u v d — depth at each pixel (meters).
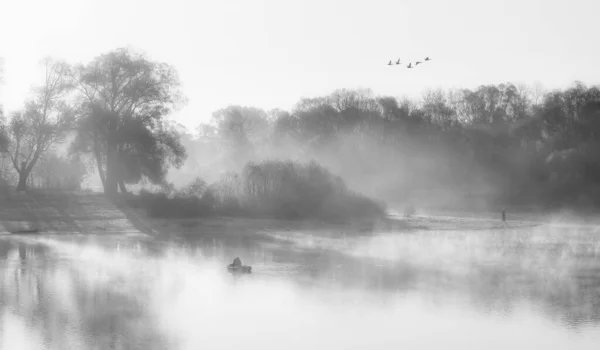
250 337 33.41
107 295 41.78
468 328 34.97
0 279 46.69
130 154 90.38
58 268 51.28
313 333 33.81
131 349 31.30
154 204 86.88
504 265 53.91
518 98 160.12
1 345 31.61
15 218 80.56
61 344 31.88
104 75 90.88
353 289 44.06
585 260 56.91
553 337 33.28
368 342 32.69
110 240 70.12
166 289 43.78
